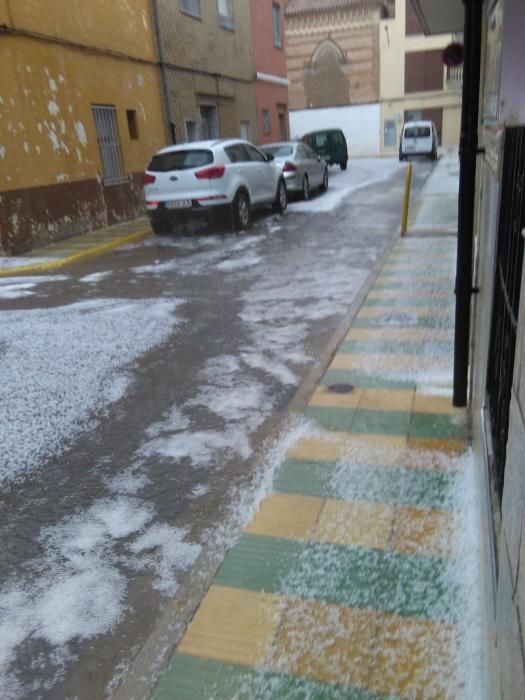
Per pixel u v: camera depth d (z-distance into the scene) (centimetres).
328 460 332
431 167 2416
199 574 256
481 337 295
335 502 295
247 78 2077
